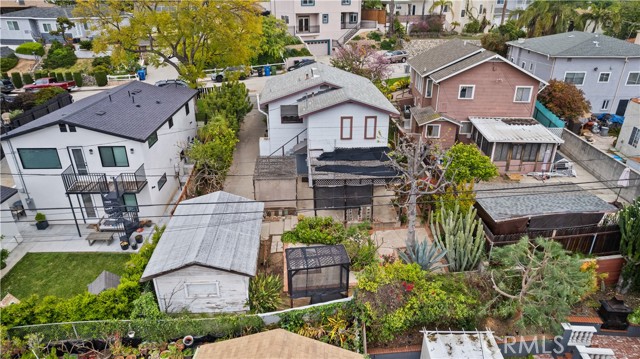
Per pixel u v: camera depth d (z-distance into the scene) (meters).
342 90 22.94
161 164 21.16
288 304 15.27
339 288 14.66
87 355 13.56
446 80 26.75
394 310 13.91
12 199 19.42
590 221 16.73
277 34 44.88
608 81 31.66
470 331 13.93
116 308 13.90
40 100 30.36
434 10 58.53
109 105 20.92
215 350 12.03
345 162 20.81
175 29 29.97
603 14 43.78
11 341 13.28
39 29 47.62
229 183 23.23
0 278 16.69
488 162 20.34
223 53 31.56
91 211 19.92
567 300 14.43
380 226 19.55
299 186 22.95
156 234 16.72
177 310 14.82
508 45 40.72
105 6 29.59
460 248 16.06
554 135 24.91
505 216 16.42
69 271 17.09
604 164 23.75
